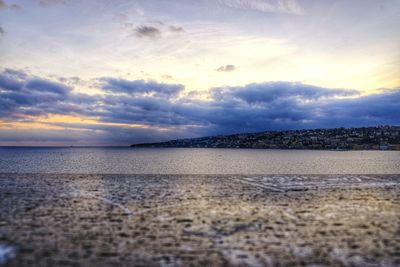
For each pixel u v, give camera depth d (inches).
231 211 371.6
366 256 235.1
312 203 419.5
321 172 1365.7
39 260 221.9
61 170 1523.1
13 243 254.7
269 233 287.4
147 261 223.9
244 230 296.2
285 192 505.7
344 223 321.1
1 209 371.2
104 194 477.7
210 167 1808.6
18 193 479.2
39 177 668.1
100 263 219.0
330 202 426.0
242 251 244.2
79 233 282.4
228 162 2447.1
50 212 359.3
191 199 442.3
